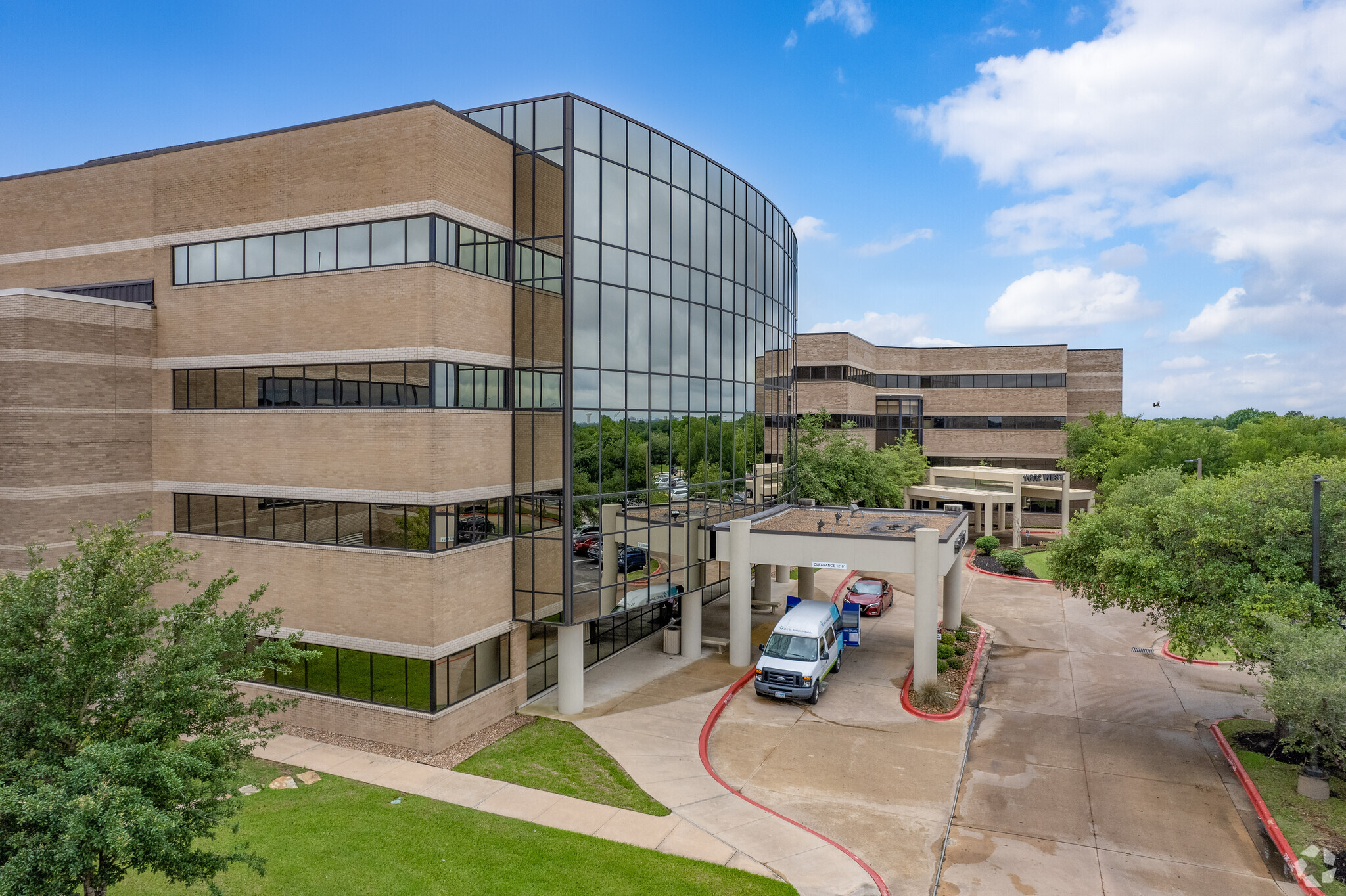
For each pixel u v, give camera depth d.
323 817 15.42
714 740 20.31
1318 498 18.44
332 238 19.97
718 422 27.83
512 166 21.53
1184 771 18.47
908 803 16.84
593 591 21.78
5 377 19.50
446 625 19.20
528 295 21.38
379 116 19.25
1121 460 58.44
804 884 13.38
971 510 59.84
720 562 30.28
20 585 10.62
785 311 35.56
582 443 21.14
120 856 8.52
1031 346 66.75
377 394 19.62
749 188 30.20
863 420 64.69
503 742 19.67
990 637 31.14
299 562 20.48
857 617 28.80
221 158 21.41
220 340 21.41
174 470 22.19
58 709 10.19
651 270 23.72
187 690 10.80
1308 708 15.54
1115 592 20.97
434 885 13.00
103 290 23.23
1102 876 14.02
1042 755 19.47
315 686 20.52
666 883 13.24
